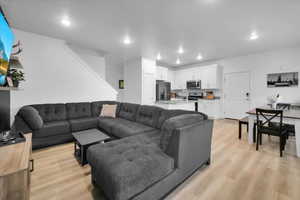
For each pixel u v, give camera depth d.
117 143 1.77
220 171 1.93
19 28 2.95
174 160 1.49
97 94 4.26
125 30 3.05
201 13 2.37
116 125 2.70
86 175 1.80
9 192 0.81
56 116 3.09
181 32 3.13
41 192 1.49
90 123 3.20
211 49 4.36
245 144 2.95
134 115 3.15
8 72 1.53
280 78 4.42
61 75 3.59
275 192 1.53
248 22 2.66
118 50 4.49
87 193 1.49
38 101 3.27
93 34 3.27
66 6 2.20
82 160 2.00
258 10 2.26
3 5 2.15
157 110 2.75
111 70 6.52
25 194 0.87
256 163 2.16
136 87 5.39
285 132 2.59
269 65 4.60
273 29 2.94
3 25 1.28
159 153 1.53
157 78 5.84
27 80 3.12
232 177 1.80
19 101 3.04
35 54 3.21
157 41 3.70
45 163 2.08
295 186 1.62
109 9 2.27
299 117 2.38
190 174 1.74
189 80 6.45
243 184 1.66
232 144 2.95
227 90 5.61
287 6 2.15
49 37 3.40
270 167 2.04
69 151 2.49
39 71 3.27
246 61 5.07
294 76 4.18
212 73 5.60
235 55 5.11
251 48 4.26
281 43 3.81
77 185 1.61
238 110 5.34
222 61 5.70
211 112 5.61
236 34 3.21
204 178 1.78
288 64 4.25
